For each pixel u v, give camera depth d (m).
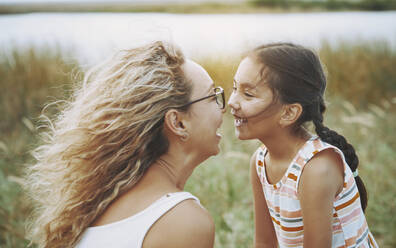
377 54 7.07
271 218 1.58
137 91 1.03
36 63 5.74
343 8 20.36
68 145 1.08
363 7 20.50
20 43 6.95
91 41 7.26
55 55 6.08
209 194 3.03
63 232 1.08
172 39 1.13
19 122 5.04
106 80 1.09
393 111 5.77
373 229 2.76
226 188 3.11
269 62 1.21
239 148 4.07
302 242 1.34
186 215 0.95
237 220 2.71
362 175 3.38
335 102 5.96
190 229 0.93
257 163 1.46
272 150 1.34
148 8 24.89
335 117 5.25
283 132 1.28
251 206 3.10
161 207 0.96
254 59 1.24
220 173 3.30
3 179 3.26
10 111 5.15
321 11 19.75
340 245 1.33
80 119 1.08
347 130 4.64
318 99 1.29
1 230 2.61
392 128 4.74
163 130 1.07
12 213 2.76
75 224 1.03
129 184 1.03
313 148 1.25
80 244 1.02
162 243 0.93
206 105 1.10
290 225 1.34
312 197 1.23
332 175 1.23
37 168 1.18
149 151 1.06
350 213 1.30
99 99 1.07
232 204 3.01
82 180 1.05
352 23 12.58
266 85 1.22
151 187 1.03
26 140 4.28
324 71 1.36
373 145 4.16
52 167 1.12
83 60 5.20
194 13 19.16
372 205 2.87
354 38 7.89
